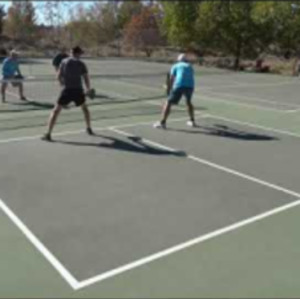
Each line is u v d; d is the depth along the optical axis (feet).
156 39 167.22
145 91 66.85
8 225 21.62
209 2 122.11
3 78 52.75
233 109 52.85
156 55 146.61
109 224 21.91
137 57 139.23
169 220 22.48
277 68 109.60
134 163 31.12
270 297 16.25
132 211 23.48
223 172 29.78
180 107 52.80
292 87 75.51
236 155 33.65
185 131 40.70
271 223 22.29
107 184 27.14
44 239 20.31
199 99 60.13
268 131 41.86
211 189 26.76
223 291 16.56
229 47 122.52
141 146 35.29
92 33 193.88
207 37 125.59
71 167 29.96
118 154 33.04
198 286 16.84
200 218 22.77
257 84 79.41
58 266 18.10
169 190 26.45
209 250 19.49
